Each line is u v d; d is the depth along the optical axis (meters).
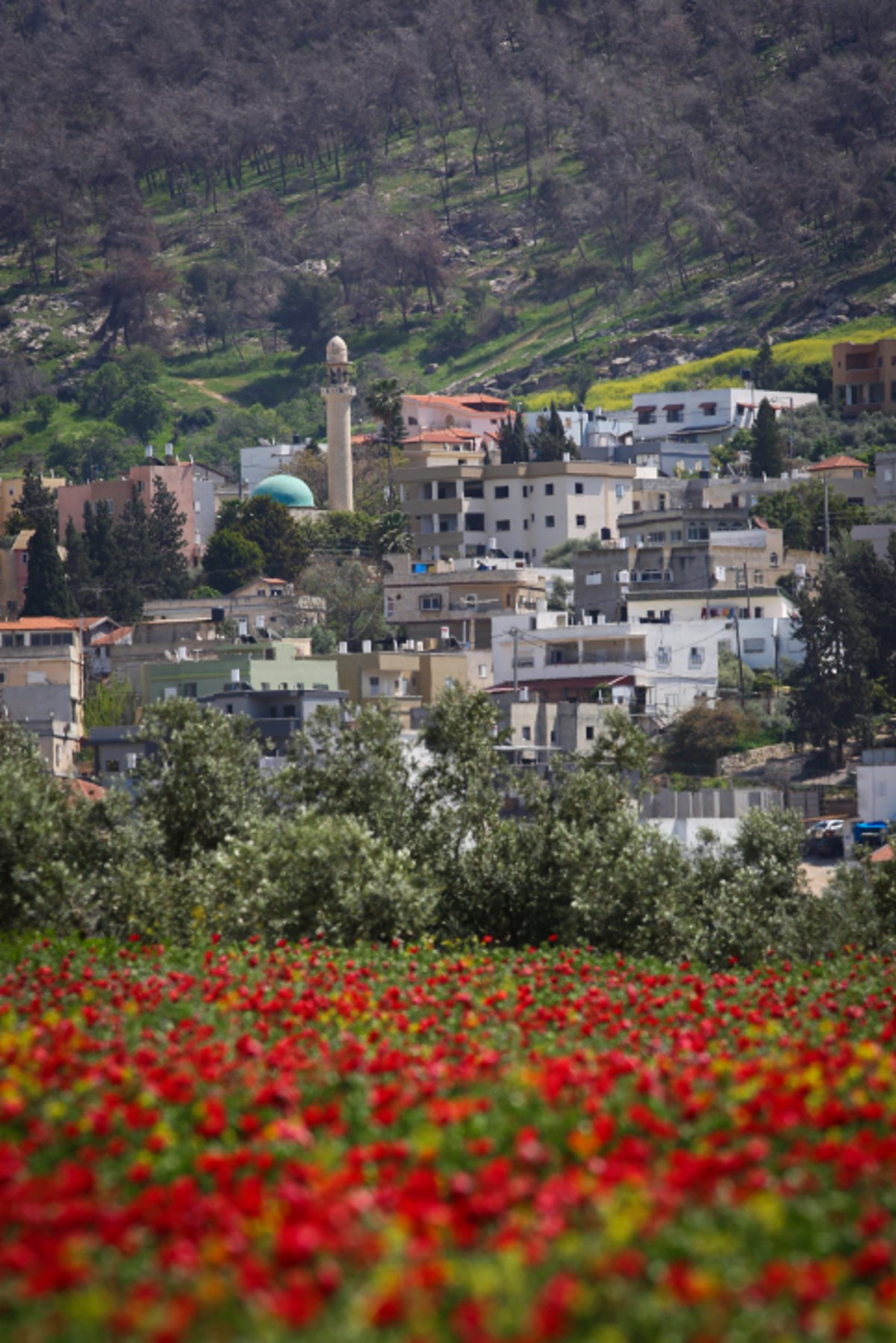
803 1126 82.44
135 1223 67.25
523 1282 60.66
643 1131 81.94
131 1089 90.00
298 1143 79.81
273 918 165.62
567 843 182.75
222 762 188.00
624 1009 125.25
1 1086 89.00
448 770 196.25
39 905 166.75
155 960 145.38
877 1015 128.38
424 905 171.12
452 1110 82.50
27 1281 60.41
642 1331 58.62
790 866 195.88
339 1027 111.19
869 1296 61.56
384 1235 64.06
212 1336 58.00
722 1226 67.88
